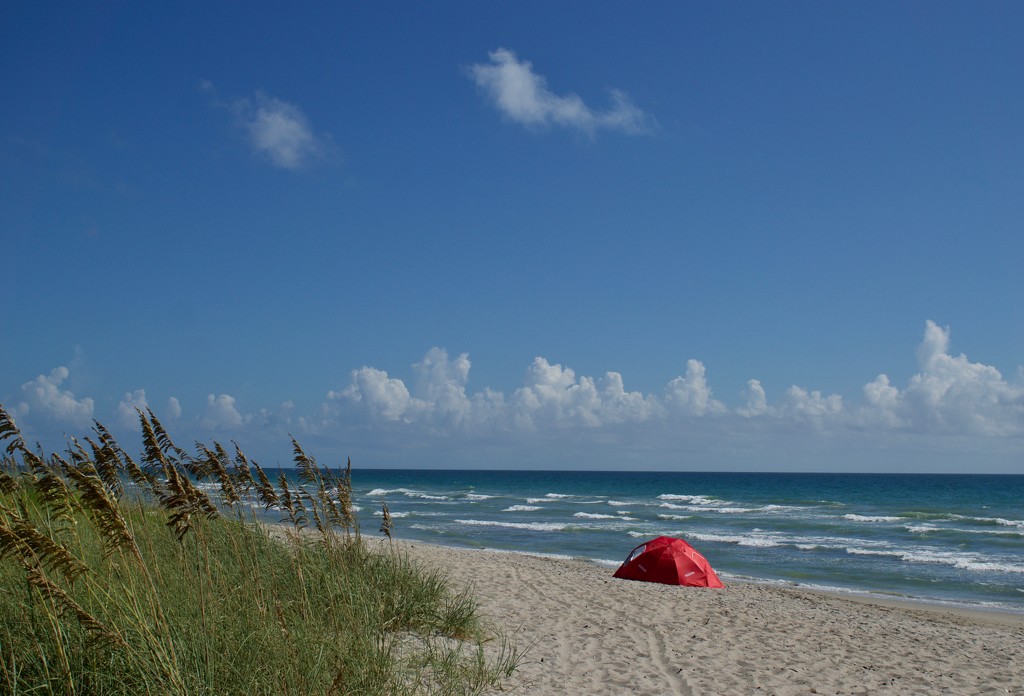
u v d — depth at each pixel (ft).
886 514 149.28
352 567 24.85
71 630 14.78
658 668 26.61
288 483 21.31
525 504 186.70
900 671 30.27
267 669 15.61
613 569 68.90
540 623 32.53
